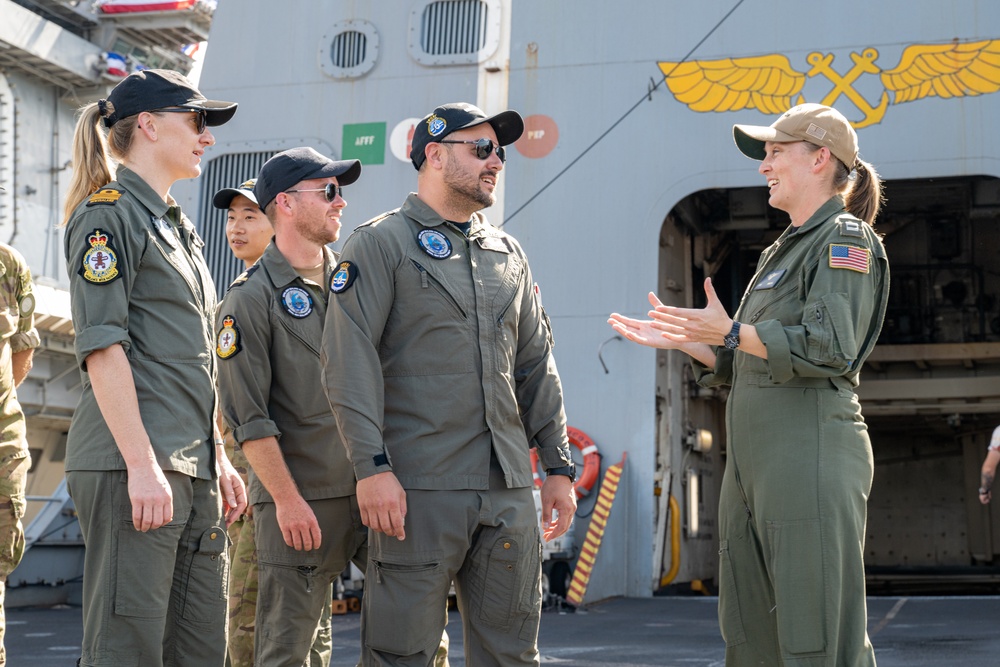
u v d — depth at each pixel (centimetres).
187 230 341
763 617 344
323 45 1134
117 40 1695
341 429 334
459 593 353
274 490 392
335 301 340
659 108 1056
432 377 342
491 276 356
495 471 345
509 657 345
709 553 1356
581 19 1080
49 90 1642
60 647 718
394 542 335
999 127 980
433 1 1111
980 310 1460
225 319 400
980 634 655
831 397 332
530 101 1082
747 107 1036
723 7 1051
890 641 631
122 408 302
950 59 997
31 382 1400
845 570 326
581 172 1066
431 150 354
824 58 1021
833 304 323
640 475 1024
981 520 1644
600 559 1023
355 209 1106
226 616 335
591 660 594
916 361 1470
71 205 331
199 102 334
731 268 1431
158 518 300
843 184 351
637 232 1050
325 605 432
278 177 414
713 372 364
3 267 431
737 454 343
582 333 1052
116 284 309
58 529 1115
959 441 1678
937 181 1191
